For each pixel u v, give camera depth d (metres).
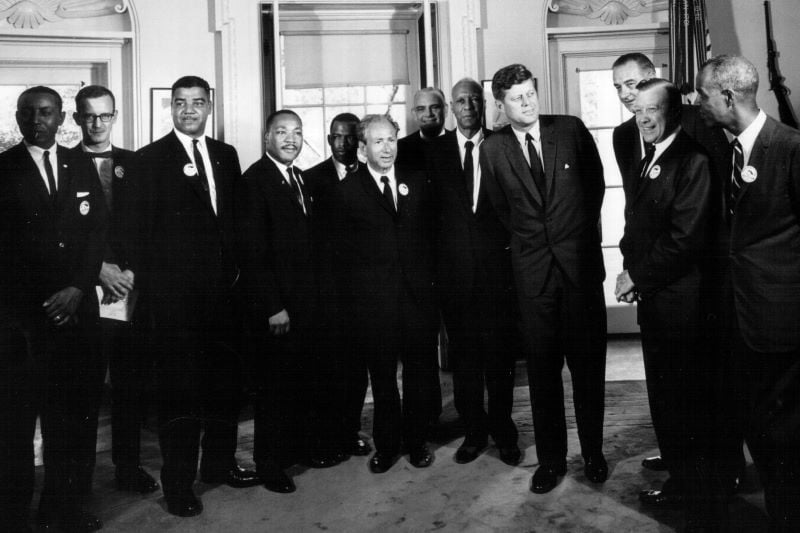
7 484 1.92
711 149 2.29
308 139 4.17
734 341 1.76
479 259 2.53
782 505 1.66
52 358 2.07
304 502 2.23
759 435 1.71
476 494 2.22
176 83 2.25
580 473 2.35
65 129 3.93
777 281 1.64
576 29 4.21
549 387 2.25
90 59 3.91
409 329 2.50
